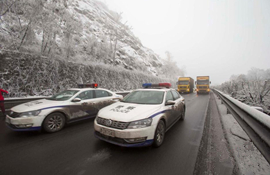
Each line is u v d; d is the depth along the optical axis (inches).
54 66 398.0
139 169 95.0
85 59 615.5
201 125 197.3
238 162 99.6
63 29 472.1
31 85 341.4
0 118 218.2
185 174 89.8
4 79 302.4
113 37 838.5
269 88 264.1
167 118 148.7
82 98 203.3
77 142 137.7
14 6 339.9
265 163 97.7
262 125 81.8
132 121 113.9
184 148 126.4
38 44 456.8
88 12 1465.3
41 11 375.9
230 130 165.9
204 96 706.2
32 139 143.6
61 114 172.7
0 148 123.1
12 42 351.9
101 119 126.2
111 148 125.3
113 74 661.3
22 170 92.6
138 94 180.2
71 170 93.4
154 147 127.9
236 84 418.6
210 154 115.0
